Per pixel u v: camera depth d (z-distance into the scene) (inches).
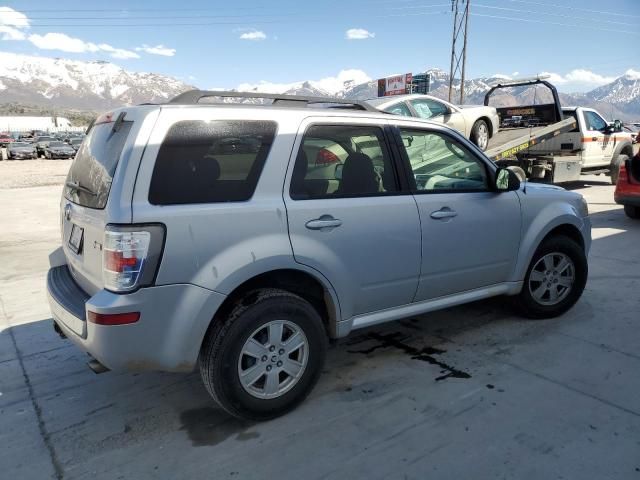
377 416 121.0
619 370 139.9
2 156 1845.5
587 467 100.7
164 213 103.3
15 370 150.9
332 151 128.2
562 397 126.6
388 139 138.2
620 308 185.9
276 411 119.9
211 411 126.0
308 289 126.7
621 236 301.3
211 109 112.1
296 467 103.7
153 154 104.3
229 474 102.3
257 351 115.7
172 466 105.4
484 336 165.0
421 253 140.0
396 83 1806.1
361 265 129.3
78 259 119.8
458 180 152.6
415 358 151.1
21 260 299.6
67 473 104.1
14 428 120.5
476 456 104.9
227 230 109.3
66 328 116.0
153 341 104.7
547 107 481.1
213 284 107.7
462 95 1514.5
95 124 130.0
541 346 156.3
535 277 171.9
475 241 151.6
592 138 494.9
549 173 463.8
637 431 111.9
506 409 121.9
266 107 119.6
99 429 119.5
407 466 102.7
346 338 166.9
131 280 101.3
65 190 137.2
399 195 137.3
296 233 117.8
